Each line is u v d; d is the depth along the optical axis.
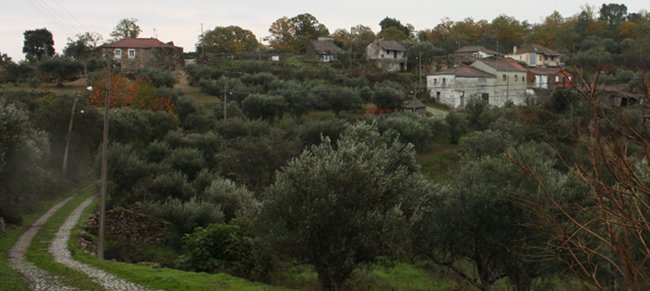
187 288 15.48
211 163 48.94
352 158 19.81
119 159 37.22
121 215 28.23
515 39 140.00
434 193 20.36
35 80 70.50
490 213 18.88
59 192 40.47
